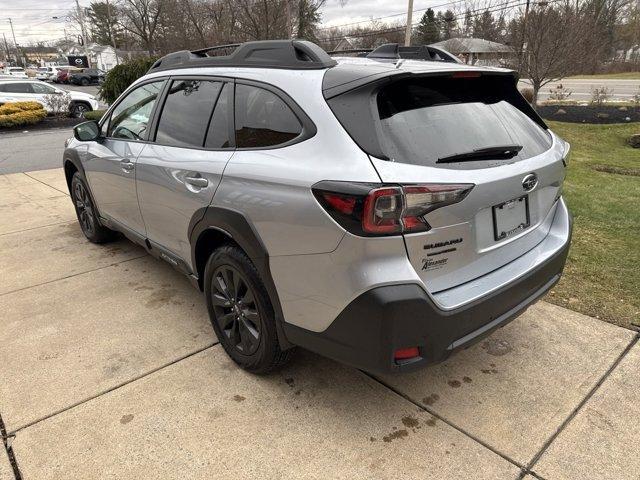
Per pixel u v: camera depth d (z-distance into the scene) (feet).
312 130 7.20
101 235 15.83
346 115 6.91
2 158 36.47
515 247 8.09
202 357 9.73
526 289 7.97
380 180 6.26
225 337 9.43
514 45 44.19
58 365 9.55
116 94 58.18
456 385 8.81
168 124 10.61
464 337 7.09
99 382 9.01
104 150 12.94
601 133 38.96
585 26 41.70
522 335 10.28
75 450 7.44
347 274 6.57
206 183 8.75
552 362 9.39
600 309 11.14
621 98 68.08
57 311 11.68
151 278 13.51
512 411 8.14
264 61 8.59
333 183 6.54
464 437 7.60
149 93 11.64
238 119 8.63
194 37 105.60
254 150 8.10
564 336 10.20
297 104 7.51
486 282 7.40
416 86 7.43
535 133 8.80
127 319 11.27
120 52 227.40
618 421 7.87
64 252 15.66
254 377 9.09
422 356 6.79
